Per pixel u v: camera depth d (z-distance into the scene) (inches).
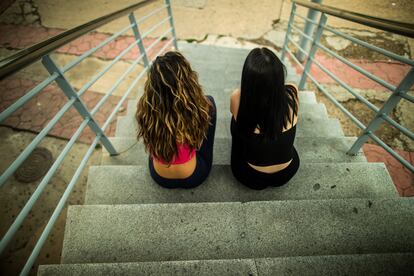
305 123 101.9
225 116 114.7
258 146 54.4
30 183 117.2
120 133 105.8
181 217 57.2
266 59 44.6
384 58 178.5
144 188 69.2
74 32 56.3
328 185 68.7
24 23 204.7
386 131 138.9
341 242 53.9
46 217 108.9
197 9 226.1
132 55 183.3
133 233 55.4
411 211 56.8
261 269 46.6
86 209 58.2
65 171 122.0
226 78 148.0
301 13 223.0
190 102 47.8
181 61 47.2
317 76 169.9
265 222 56.6
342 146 84.4
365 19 63.6
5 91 153.0
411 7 215.3
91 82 64.1
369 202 58.2
